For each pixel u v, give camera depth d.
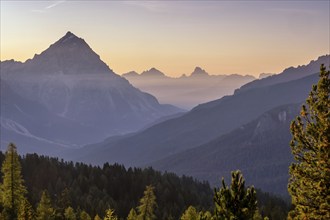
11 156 82.56
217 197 23.64
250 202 23.06
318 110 23.31
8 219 77.31
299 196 23.67
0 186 86.25
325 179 22.73
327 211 22.55
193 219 90.00
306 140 23.77
